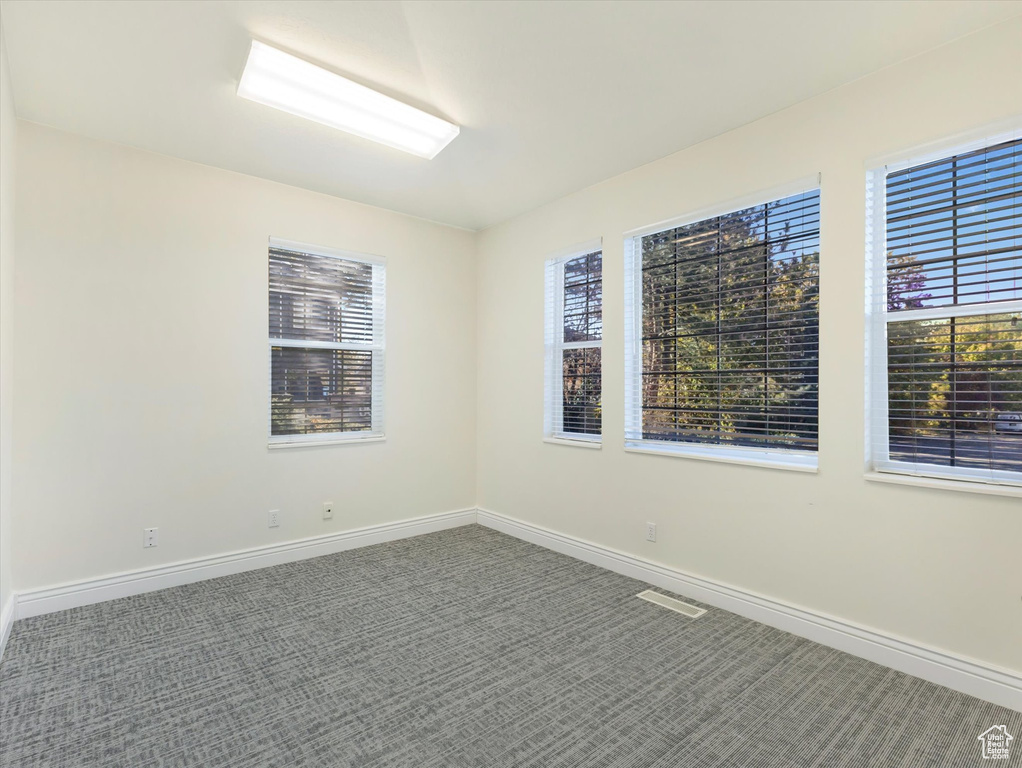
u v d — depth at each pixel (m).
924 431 2.17
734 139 2.71
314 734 1.78
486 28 1.94
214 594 2.94
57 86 2.33
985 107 1.94
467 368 4.45
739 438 2.77
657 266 3.17
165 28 1.95
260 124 2.67
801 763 1.64
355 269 3.86
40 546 2.67
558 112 2.54
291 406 3.55
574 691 2.03
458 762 1.65
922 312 2.16
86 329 2.80
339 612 2.72
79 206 2.78
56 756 1.67
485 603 2.83
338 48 2.06
